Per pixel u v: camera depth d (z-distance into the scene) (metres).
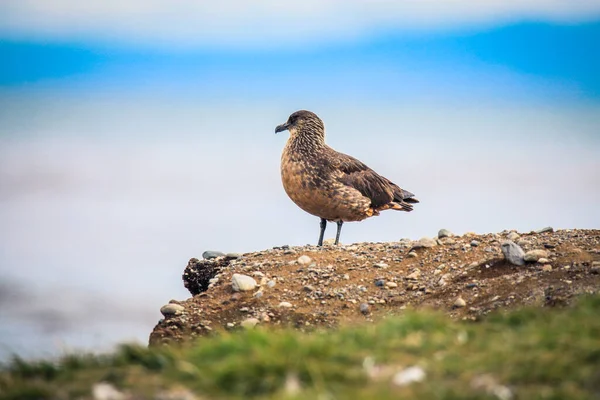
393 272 16.94
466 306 14.57
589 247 16.53
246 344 10.15
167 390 9.46
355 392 8.70
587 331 9.94
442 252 17.44
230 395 9.12
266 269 17.59
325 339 10.45
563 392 8.62
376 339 10.28
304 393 8.77
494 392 8.75
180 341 15.25
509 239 17.70
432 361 9.55
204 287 19.05
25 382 10.08
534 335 9.98
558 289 13.85
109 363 10.51
